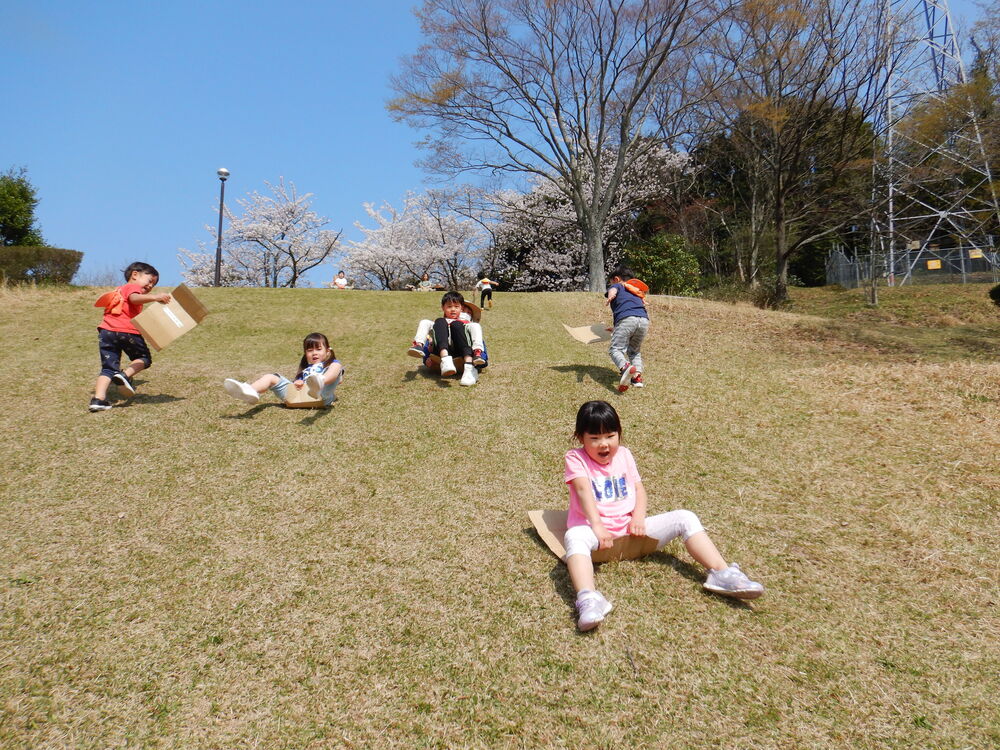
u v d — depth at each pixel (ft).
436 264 106.11
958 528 11.38
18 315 32.07
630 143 78.89
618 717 7.16
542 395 19.08
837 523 11.61
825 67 57.77
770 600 9.34
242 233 103.55
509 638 8.46
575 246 96.94
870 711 7.28
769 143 70.49
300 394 17.79
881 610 9.13
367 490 12.87
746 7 58.08
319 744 6.79
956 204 75.41
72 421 16.43
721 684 7.66
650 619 8.85
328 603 9.20
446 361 19.48
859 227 71.97
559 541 10.12
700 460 14.38
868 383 19.94
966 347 32.12
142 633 8.48
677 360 25.72
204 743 6.80
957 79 72.18
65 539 10.78
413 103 67.87
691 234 90.89
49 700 7.34
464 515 11.86
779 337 33.35
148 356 18.63
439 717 7.15
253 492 12.69
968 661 8.10
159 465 13.83
